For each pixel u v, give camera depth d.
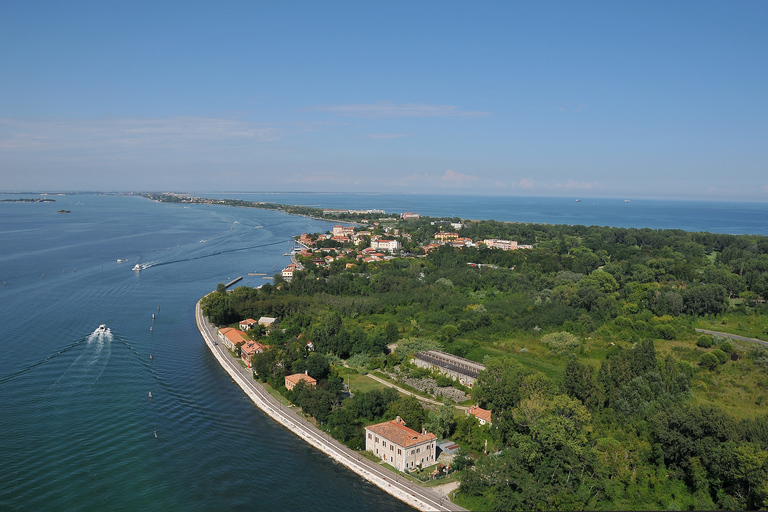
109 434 156.38
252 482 136.75
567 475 127.94
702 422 132.62
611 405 161.12
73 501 123.94
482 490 126.62
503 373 168.62
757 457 118.50
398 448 138.38
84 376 197.88
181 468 141.25
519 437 137.50
